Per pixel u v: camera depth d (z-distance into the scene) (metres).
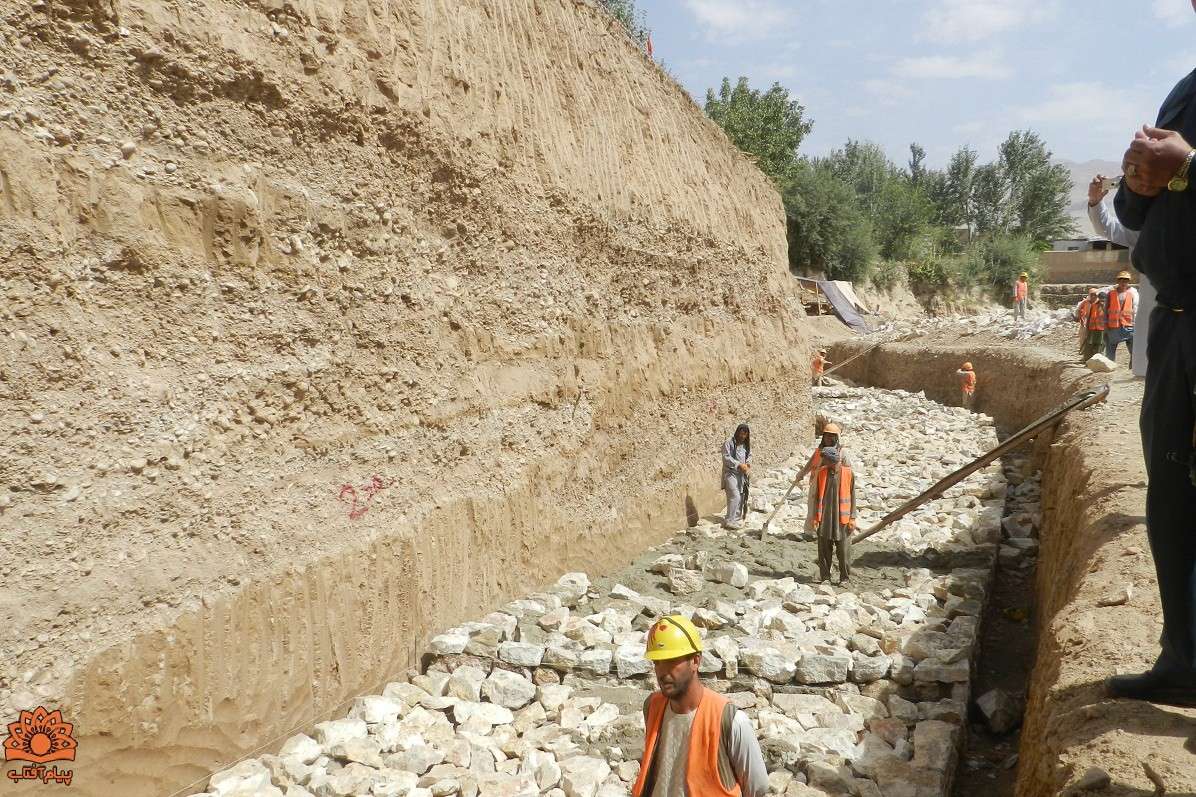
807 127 45.12
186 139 4.71
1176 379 2.61
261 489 5.04
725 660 6.36
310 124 5.53
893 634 6.87
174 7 4.67
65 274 4.04
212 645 4.59
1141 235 2.59
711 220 12.67
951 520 10.84
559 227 8.58
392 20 6.46
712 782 3.00
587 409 8.91
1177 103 2.56
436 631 6.46
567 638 6.76
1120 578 4.47
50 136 4.03
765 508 11.88
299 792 4.58
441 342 6.76
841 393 24.92
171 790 4.33
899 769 5.02
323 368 5.54
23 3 3.94
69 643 3.89
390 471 6.10
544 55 8.91
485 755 5.17
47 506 3.88
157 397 4.43
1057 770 2.92
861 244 45.00
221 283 4.87
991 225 66.44
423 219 6.64
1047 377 16.95
